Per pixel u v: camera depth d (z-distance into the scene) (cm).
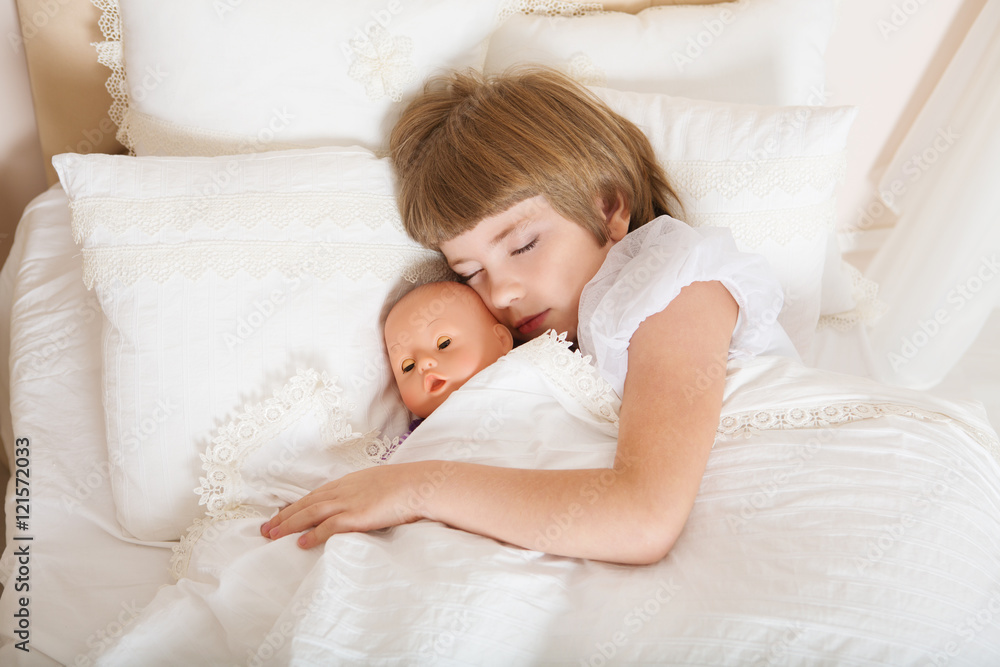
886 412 82
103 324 94
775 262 106
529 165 92
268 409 90
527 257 95
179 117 105
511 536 75
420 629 66
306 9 100
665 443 75
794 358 102
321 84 104
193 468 89
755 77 118
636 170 102
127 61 106
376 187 100
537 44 120
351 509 80
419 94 108
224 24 100
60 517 92
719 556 72
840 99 166
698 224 106
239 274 92
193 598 75
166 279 90
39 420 100
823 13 123
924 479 75
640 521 72
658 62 119
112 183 92
